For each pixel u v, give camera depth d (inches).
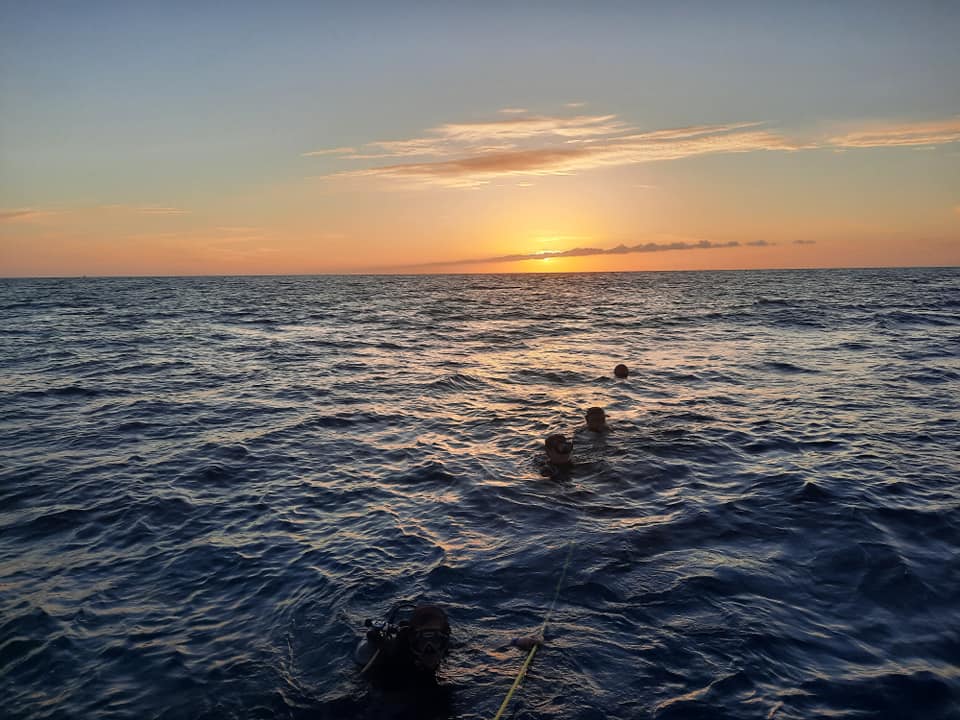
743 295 2315.5
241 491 323.3
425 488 326.3
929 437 405.4
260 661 181.6
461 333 1190.9
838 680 167.5
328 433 441.4
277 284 5369.1
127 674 176.9
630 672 173.0
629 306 1920.5
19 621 203.6
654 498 306.2
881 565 230.5
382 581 226.4
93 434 438.9
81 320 1489.9
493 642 188.4
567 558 241.0
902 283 3085.6
